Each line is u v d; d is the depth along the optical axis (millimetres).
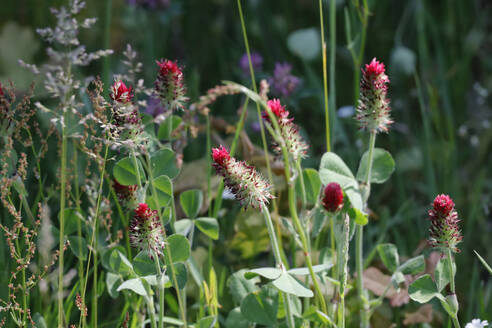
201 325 2244
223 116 4414
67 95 2037
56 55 1951
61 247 2131
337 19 5520
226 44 5586
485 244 3617
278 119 2166
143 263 2184
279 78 4086
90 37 4461
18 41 3656
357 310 2670
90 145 2955
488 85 4973
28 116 2332
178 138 2439
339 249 2309
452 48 5234
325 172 2277
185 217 3084
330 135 2971
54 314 2500
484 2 5516
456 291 3238
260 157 3080
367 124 2201
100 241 2660
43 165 3121
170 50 5332
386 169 2375
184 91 2260
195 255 2914
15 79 3381
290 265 2945
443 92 4398
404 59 4812
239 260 3098
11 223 2625
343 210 2252
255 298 2314
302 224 2355
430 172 3725
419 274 2658
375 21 5598
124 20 4750
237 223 2980
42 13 4207
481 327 2088
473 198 3760
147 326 2721
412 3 5203
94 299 2273
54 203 3039
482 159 4348
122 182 2273
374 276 2652
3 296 2502
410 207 3758
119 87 2080
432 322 2836
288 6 5734
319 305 2584
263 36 5469
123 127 2084
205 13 5723
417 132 4531
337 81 5125
